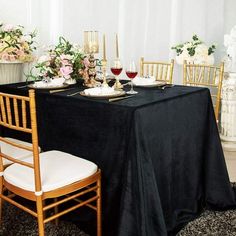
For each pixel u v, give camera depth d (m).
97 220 1.88
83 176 1.75
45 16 3.09
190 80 3.16
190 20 4.19
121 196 1.75
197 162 2.26
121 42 3.78
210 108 2.30
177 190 2.12
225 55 4.26
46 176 1.71
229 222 2.16
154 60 4.09
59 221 2.19
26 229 2.09
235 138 3.53
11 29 2.50
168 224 2.03
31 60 2.67
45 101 2.13
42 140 2.21
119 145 1.80
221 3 4.32
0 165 1.86
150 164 1.75
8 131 2.46
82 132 1.97
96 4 3.47
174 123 2.01
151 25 3.98
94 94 2.01
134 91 2.22
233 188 2.61
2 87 2.39
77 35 3.36
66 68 2.38
